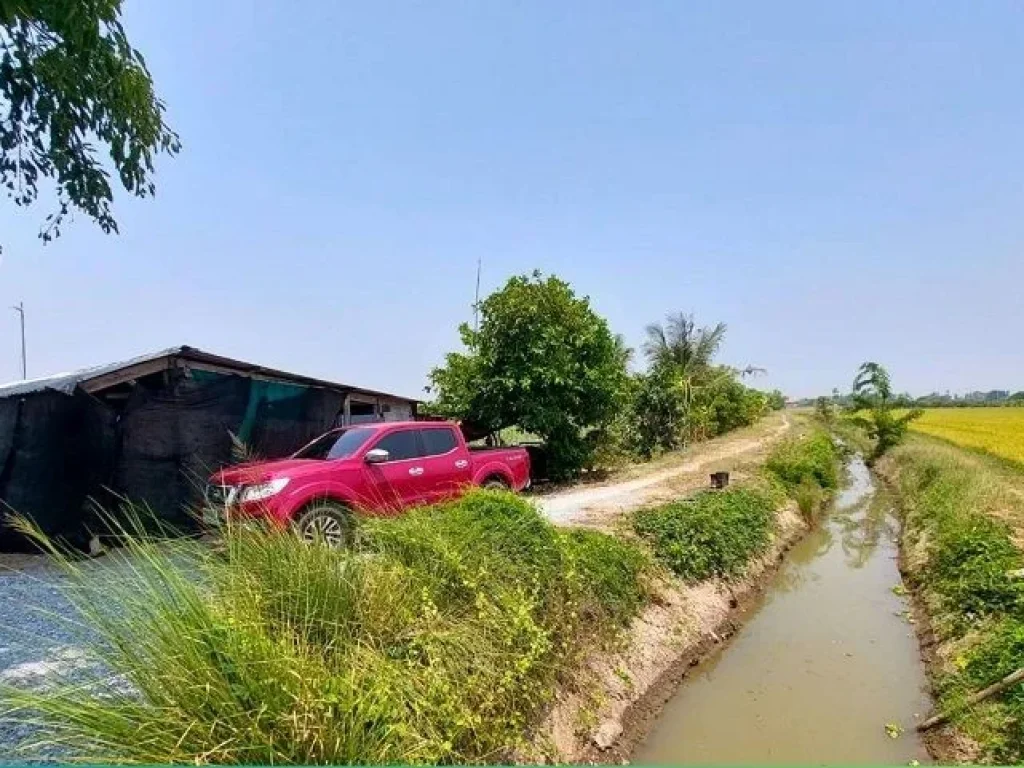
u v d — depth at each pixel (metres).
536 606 5.83
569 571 6.56
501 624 5.06
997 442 29.34
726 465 20.12
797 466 18.84
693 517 10.69
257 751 3.05
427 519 6.04
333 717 3.40
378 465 8.38
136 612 3.41
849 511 18.84
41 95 5.28
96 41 4.83
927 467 19.17
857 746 5.89
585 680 6.12
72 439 9.55
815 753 5.79
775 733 6.20
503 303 17.00
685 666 7.63
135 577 3.69
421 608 4.64
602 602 7.16
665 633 7.89
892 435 29.30
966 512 11.43
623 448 23.08
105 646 3.42
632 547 8.95
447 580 5.13
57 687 3.27
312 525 5.84
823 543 14.76
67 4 4.48
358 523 5.98
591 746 5.56
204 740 3.00
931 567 10.41
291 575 4.20
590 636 6.65
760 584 10.94
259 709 3.15
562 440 17.64
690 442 29.55
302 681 3.37
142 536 4.12
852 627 9.09
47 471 9.53
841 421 49.50
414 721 3.86
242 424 11.06
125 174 5.73
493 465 10.02
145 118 5.60
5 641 5.26
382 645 4.20
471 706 4.39
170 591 3.52
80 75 5.13
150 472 9.75
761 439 32.88
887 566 12.66
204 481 10.18
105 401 10.60
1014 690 5.56
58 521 9.27
